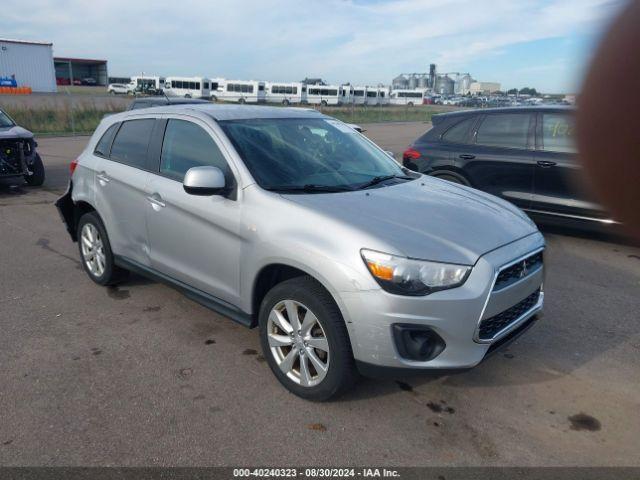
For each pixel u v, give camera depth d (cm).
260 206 328
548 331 422
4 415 301
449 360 281
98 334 404
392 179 400
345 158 406
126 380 340
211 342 393
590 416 311
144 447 276
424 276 274
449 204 348
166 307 455
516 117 683
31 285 502
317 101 6006
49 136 2219
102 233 471
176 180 389
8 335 399
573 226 648
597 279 541
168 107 429
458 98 7875
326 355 307
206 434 288
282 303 319
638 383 348
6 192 980
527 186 668
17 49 4181
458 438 288
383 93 6762
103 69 8356
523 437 291
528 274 320
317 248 291
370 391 331
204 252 365
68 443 279
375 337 276
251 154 358
